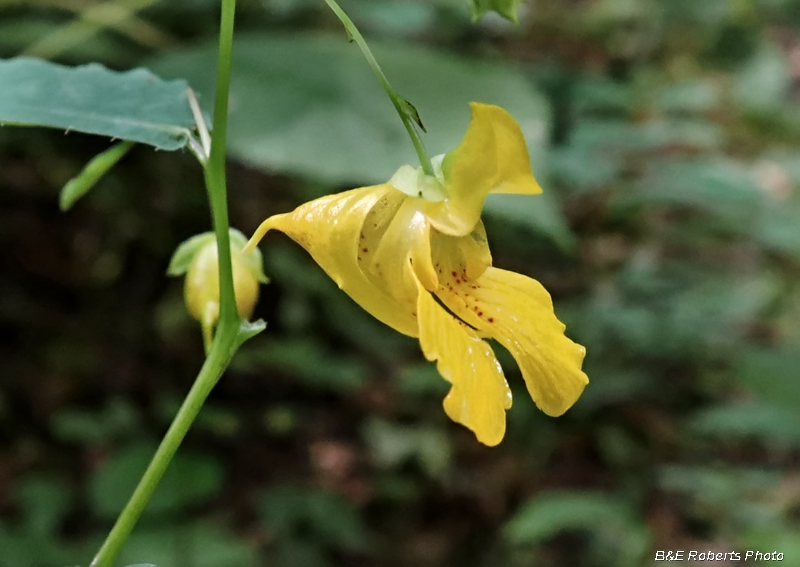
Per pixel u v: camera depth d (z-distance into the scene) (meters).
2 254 0.56
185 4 0.50
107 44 0.48
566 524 0.46
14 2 0.46
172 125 0.24
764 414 0.41
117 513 0.46
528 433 0.55
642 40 0.63
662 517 0.48
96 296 0.58
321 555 0.49
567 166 0.48
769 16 0.72
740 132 0.71
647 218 0.58
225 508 0.50
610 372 0.52
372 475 0.53
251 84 0.33
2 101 0.24
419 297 0.21
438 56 0.36
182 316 0.57
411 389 0.55
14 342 0.55
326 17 0.52
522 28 0.62
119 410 0.53
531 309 0.22
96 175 0.25
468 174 0.22
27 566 0.42
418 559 0.51
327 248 0.22
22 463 0.50
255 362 0.55
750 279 0.61
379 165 0.32
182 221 0.60
